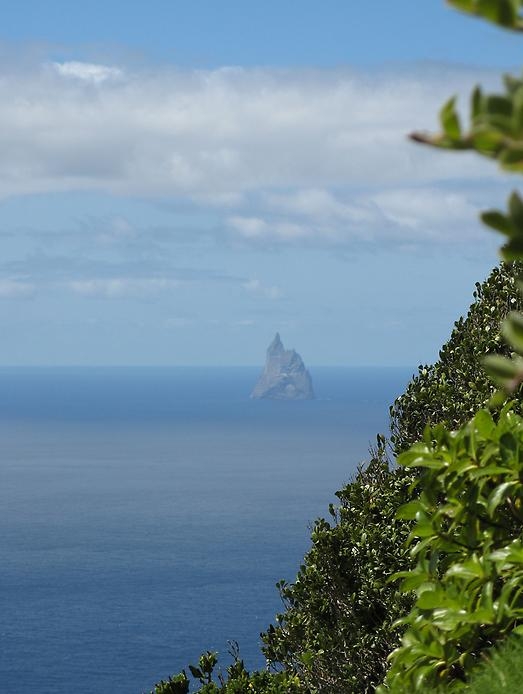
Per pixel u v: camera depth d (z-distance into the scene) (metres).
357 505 19.66
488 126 3.00
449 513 9.67
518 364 3.61
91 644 147.62
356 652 17.59
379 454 20.44
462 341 20.00
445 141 3.07
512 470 9.30
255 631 149.62
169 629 153.62
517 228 3.21
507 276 19.77
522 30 2.99
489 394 17.92
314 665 18.28
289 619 19.64
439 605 9.38
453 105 3.08
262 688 19.16
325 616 18.66
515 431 9.64
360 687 17.41
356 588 18.44
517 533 9.90
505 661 8.82
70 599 174.88
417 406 19.73
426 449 9.88
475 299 20.59
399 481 18.33
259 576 186.25
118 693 122.88
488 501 9.26
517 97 2.97
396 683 9.63
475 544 9.73
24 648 146.25
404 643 9.67
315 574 18.72
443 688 9.52
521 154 2.96
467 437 9.46
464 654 9.43
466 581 9.55
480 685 8.75
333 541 18.61
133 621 159.12
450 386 19.16
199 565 198.12
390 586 17.45
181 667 133.25
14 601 174.25
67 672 134.12
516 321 3.46
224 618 157.88
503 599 9.15
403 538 17.64
